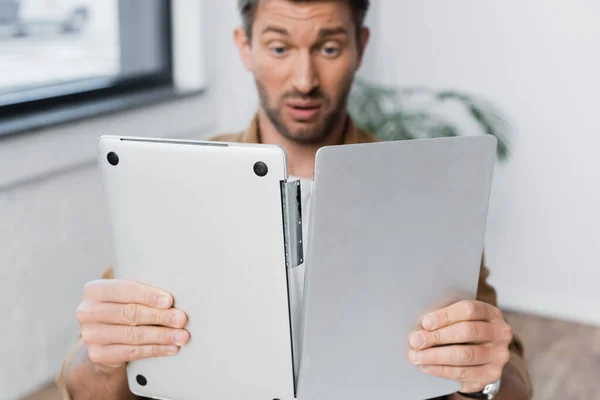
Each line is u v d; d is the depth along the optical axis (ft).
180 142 2.32
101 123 7.01
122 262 2.54
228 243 2.33
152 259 2.48
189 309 2.47
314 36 3.01
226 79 8.84
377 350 2.46
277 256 2.29
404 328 2.49
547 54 8.59
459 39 8.97
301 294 2.61
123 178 2.42
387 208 2.29
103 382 2.96
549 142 8.80
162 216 2.40
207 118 8.74
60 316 6.89
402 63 9.34
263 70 3.13
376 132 8.56
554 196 8.92
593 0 8.28
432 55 9.15
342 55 3.10
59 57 7.35
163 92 8.20
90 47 7.75
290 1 2.97
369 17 9.23
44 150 6.31
